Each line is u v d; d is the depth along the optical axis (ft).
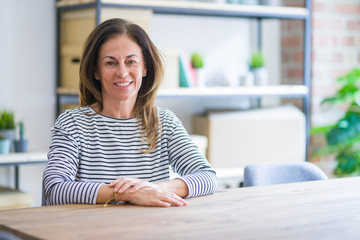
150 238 4.44
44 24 12.48
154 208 5.65
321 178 8.45
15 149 11.15
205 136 13.11
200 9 12.36
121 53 6.84
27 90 12.40
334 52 14.49
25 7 12.29
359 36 14.84
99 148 6.84
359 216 5.41
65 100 12.84
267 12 13.00
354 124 13.74
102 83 6.98
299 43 14.56
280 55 15.14
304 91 13.48
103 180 6.77
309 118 14.28
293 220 5.17
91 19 11.48
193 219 5.14
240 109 13.82
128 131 7.02
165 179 7.11
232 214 5.38
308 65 13.48
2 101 12.15
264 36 14.98
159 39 13.66
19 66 12.30
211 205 5.83
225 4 12.60
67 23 12.32
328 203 5.99
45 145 12.64
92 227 4.78
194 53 12.92
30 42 12.38
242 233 4.66
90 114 6.97
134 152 6.95
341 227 4.97
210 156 12.92
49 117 12.64
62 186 6.15
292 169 8.46
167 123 7.30
